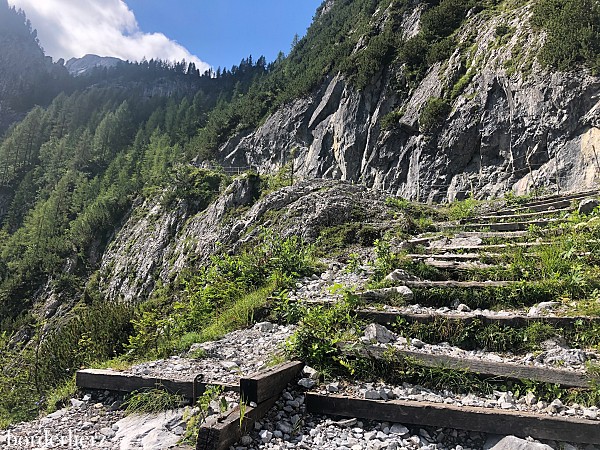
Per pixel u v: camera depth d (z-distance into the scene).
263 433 3.88
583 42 24.20
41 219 73.12
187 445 3.79
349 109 47.06
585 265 6.67
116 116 109.75
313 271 9.63
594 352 4.71
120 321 8.20
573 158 22.62
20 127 112.88
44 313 49.06
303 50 88.50
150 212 47.25
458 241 9.98
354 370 4.71
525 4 34.47
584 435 3.58
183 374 5.15
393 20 50.94
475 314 5.53
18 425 5.14
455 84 34.81
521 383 4.32
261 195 28.12
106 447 4.20
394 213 13.97
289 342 5.19
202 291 9.13
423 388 4.46
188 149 81.62
